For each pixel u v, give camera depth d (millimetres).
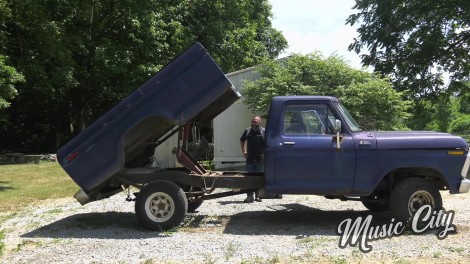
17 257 5777
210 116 8789
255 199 9625
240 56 26641
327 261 5348
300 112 7199
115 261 5512
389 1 21750
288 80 15461
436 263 5227
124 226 7547
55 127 28594
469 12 19641
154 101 7082
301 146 6984
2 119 22078
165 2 24516
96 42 23531
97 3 23203
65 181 14328
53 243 6484
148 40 23016
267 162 7062
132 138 7480
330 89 15266
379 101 14789
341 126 7047
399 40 22484
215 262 5375
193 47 7102
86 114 27000
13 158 21688
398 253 5645
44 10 19297
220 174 7809
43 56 18875
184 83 7059
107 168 7113
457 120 39750
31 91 23906
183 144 7957
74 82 19438
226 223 7613
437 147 6914
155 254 5773
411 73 22438
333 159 6945
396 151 6922
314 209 8867
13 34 18047
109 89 25266
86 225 7664
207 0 25625
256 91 16047
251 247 5992
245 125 16984
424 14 21453
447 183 6906
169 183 7121
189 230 7141
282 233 6867
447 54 22656
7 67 13148
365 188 6941
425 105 23250
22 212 9227
